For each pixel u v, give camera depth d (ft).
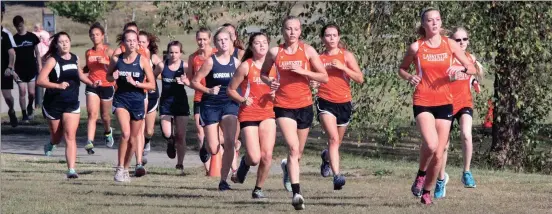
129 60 125.18
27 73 237.45
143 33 149.18
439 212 95.30
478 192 119.55
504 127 197.47
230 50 127.13
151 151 197.36
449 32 119.55
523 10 171.73
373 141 226.38
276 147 204.64
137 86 124.67
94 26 165.27
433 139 96.27
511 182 135.33
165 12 186.39
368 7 172.14
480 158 201.67
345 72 111.75
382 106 175.22
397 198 110.11
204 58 133.49
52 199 105.09
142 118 128.06
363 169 161.89
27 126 230.27
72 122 130.62
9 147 191.11
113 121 257.75
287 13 182.70
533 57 178.91
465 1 167.43
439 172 109.60
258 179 106.93
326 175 126.62
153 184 126.31
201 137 143.64
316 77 95.91
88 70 168.55
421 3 166.09
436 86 97.09
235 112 113.70
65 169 148.36
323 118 113.19
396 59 171.63
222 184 116.78
